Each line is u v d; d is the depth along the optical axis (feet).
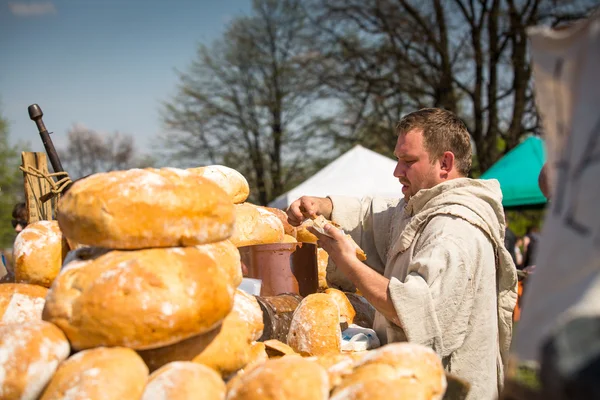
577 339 3.10
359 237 9.50
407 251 7.54
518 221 46.37
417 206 7.88
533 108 52.21
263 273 7.72
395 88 58.23
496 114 53.42
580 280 3.26
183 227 4.99
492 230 7.27
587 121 3.41
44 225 6.52
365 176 29.91
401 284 6.50
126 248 4.95
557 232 3.43
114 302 4.54
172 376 4.33
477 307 7.02
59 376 4.41
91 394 4.16
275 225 8.49
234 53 70.38
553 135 3.77
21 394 4.33
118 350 4.54
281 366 4.42
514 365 3.44
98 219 4.85
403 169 8.09
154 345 4.62
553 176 3.69
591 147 3.35
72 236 5.11
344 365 4.83
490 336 7.13
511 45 53.21
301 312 6.68
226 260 5.76
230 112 71.10
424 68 57.77
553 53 3.77
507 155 29.09
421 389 4.21
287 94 69.62
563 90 3.69
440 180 7.94
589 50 3.50
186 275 4.76
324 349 6.43
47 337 4.56
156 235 4.89
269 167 71.97
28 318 5.70
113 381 4.24
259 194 73.15
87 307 4.59
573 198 3.39
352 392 4.16
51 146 8.17
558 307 3.30
